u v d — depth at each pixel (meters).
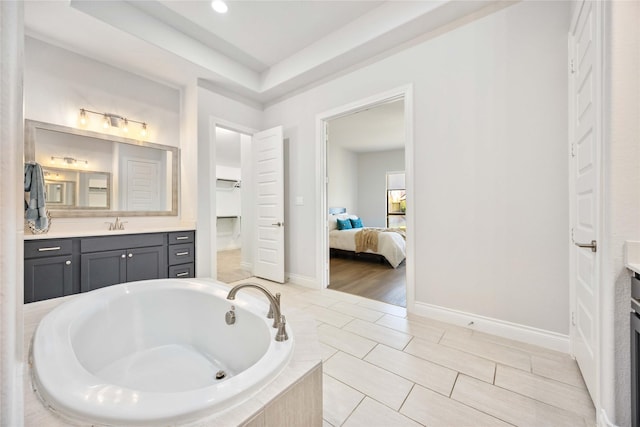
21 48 0.48
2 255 0.43
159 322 1.82
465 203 2.19
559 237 1.82
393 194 7.53
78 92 2.62
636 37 1.00
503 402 1.33
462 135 2.20
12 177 0.44
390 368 1.63
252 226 4.25
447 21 2.23
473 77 2.14
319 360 1.04
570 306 1.75
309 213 3.41
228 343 1.60
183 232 3.03
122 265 2.54
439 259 2.33
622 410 1.03
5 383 0.43
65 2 1.99
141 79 3.08
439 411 1.28
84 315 1.40
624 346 1.02
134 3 2.34
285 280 3.68
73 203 2.60
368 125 5.32
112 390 0.78
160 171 3.22
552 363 1.67
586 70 1.39
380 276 3.91
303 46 2.99
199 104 3.21
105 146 2.81
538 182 1.89
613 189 1.03
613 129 1.03
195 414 0.73
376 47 2.58
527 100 1.93
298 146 3.51
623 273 1.02
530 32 1.91
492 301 2.08
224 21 2.58
